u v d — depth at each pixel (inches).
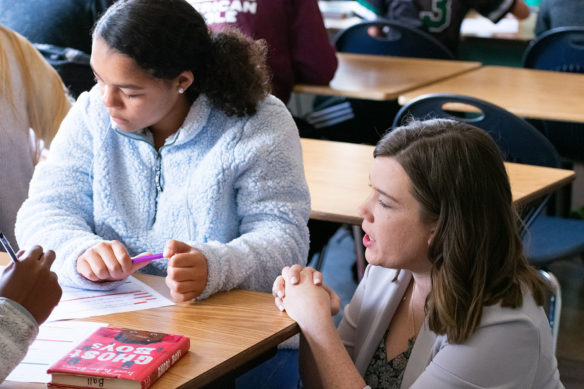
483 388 46.0
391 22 156.6
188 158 61.5
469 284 46.9
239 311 51.4
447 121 49.7
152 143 61.7
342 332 57.4
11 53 73.8
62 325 48.2
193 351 44.9
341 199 78.5
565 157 135.3
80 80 108.0
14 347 40.1
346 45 164.7
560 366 102.3
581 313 119.0
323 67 127.3
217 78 59.2
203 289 52.9
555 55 149.9
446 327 46.7
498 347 45.7
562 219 100.4
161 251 62.6
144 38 54.0
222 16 122.0
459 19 168.4
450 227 46.7
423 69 144.3
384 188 48.5
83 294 54.1
